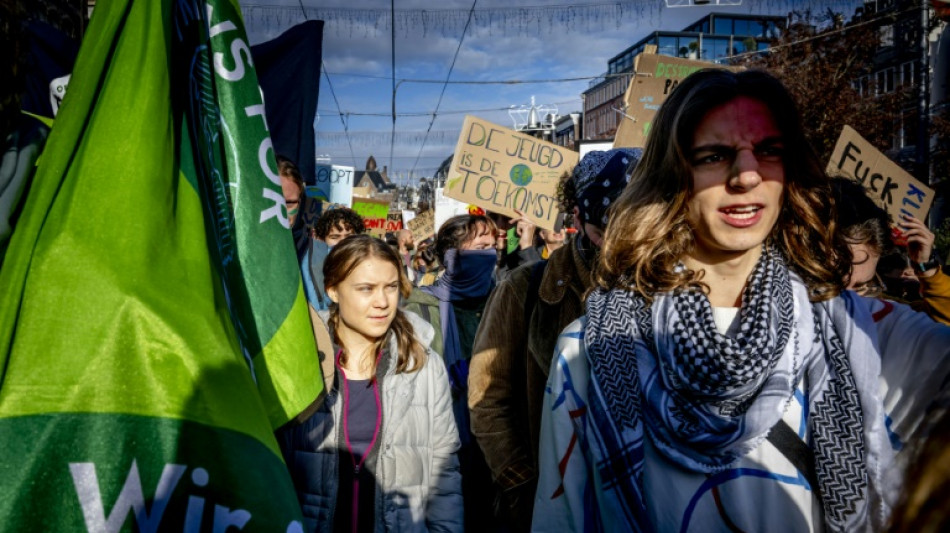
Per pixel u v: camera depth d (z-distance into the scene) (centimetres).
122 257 94
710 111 135
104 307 90
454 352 387
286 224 137
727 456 128
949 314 290
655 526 133
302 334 134
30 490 82
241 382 96
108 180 97
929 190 449
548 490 153
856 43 1798
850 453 121
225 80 132
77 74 105
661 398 134
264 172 136
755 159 133
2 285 92
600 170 200
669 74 663
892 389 123
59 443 84
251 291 129
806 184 140
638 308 143
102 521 84
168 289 96
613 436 138
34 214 95
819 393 128
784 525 126
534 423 206
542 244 679
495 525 321
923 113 1448
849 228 215
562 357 154
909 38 1908
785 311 133
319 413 238
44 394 86
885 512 115
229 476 89
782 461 128
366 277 244
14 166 105
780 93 135
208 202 117
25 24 98
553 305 208
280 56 454
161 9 108
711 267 143
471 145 541
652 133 151
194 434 90
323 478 234
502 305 220
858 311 132
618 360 141
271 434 97
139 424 88
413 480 247
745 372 126
